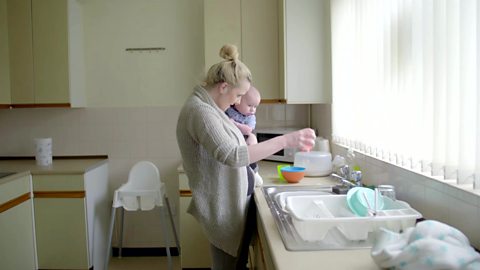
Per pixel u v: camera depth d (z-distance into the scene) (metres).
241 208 1.74
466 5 1.10
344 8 2.19
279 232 1.27
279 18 2.69
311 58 2.50
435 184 1.26
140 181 3.13
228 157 1.47
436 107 1.26
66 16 2.95
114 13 3.22
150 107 3.29
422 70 1.36
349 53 2.15
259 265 1.74
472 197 1.06
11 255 2.59
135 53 3.24
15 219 2.63
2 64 2.94
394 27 1.57
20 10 2.96
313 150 2.59
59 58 2.96
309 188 1.94
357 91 2.03
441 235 0.88
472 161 1.14
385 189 1.45
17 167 2.94
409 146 1.48
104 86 3.27
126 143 3.32
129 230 3.37
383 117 1.71
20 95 3.00
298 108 3.29
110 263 3.23
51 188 2.82
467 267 0.77
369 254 1.06
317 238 1.17
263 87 2.75
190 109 1.59
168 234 3.31
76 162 3.15
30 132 3.32
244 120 2.18
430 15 1.30
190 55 3.24
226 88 1.69
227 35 2.74
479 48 1.04
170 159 3.32
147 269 3.12
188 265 2.87
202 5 3.21
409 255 0.83
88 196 2.88
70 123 3.31
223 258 1.80
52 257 2.87
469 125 1.13
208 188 1.69
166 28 3.23
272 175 2.44
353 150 2.12
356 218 1.16
